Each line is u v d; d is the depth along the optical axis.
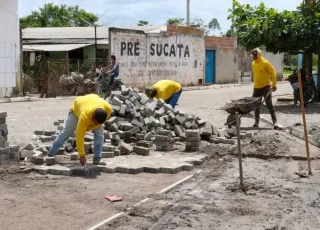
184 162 8.78
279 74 44.97
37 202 6.39
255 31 17.75
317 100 19.86
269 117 15.25
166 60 30.36
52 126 13.12
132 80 27.19
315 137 11.11
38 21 51.25
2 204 6.28
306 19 17.58
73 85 23.44
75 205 6.29
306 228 5.64
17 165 8.30
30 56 30.53
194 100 22.20
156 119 10.89
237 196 6.88
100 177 7.81
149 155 9.45
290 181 7.83
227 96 24.92
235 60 39.22
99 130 8.32
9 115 15.54
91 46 31.52
